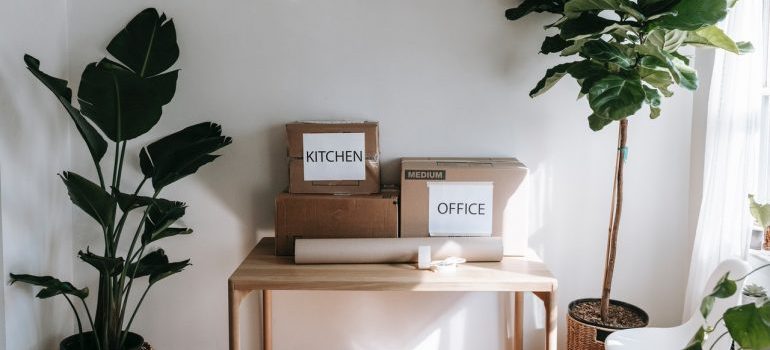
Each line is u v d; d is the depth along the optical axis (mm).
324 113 2875
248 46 2846
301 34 2836
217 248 2957
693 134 2855
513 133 2869
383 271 2453
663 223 2914
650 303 2961
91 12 2836
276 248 2611
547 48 2625
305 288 2352
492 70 2836
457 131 2871
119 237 2686
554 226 2926
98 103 2469
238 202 2930
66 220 2912
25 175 2609
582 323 2596
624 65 2213
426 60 2836
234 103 2875
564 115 2855
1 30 2445
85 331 3008
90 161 2914
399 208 2633
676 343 2379
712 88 2543
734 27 2406
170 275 2830
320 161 2643
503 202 2586
